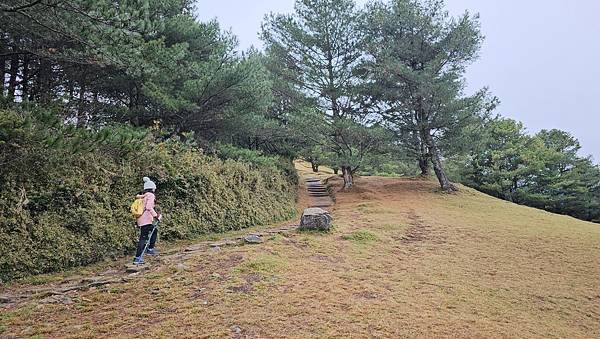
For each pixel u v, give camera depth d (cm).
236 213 1344
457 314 625
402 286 737
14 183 741
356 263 867
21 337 450
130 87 1423
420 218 1583
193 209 1156
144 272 721
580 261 1055
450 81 2311
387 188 2539
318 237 1080
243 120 1609
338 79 2536
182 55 1160
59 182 812
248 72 1380
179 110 1412
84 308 547
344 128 2297
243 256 805
